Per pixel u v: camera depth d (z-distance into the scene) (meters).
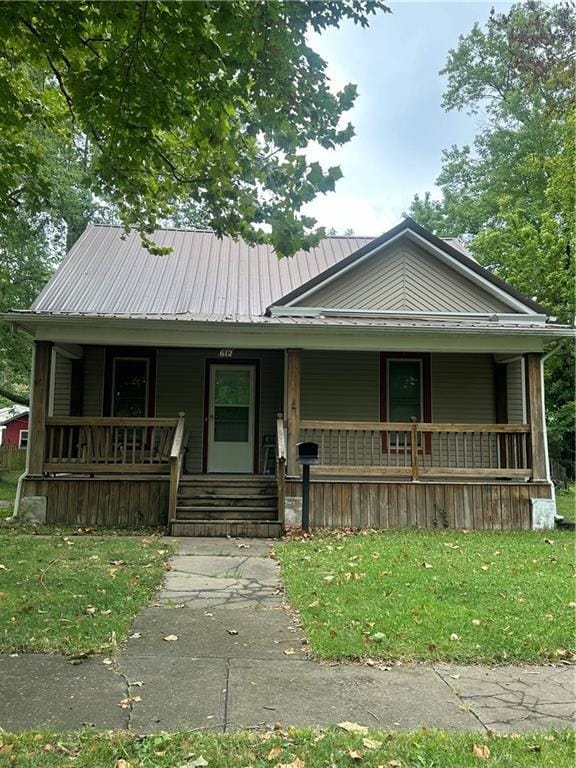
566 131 18.97
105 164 5.93
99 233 14.29
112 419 9.27
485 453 11.70
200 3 4.15
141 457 9.35
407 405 11.86
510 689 3.60
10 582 5.60
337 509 9.34
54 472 9.26
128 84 4.97
